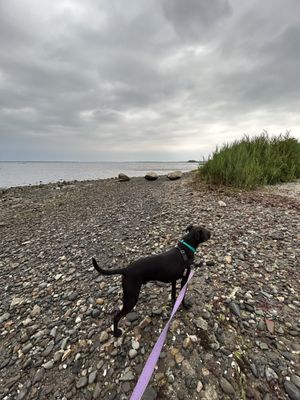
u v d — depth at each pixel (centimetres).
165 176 2127
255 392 214
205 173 1177
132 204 941
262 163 1112
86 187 1786
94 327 313
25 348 292
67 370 258
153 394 220
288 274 379
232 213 676
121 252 518
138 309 332
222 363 241
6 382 253
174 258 299
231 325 286
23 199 1438
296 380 221
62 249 573
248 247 469
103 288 396
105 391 231
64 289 408
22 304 381
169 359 250
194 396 214
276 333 272
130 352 266
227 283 362
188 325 290
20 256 564
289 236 510
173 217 688
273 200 786
